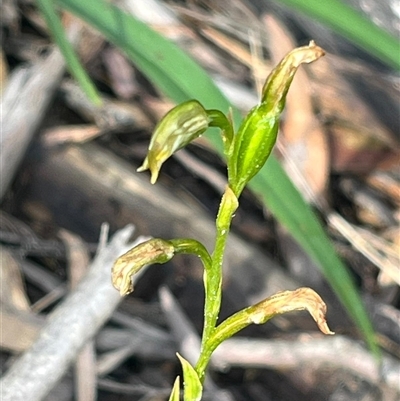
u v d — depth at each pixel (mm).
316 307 83
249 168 83
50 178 203
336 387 188
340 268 172
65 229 205
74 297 157
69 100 217
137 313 194
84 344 153
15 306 175
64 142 205
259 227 224
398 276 224
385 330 208
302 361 184
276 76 80
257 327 199
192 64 177
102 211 203
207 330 89
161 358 187
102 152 209
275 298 85
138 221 203
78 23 218
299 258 214
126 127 222
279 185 172
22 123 191
